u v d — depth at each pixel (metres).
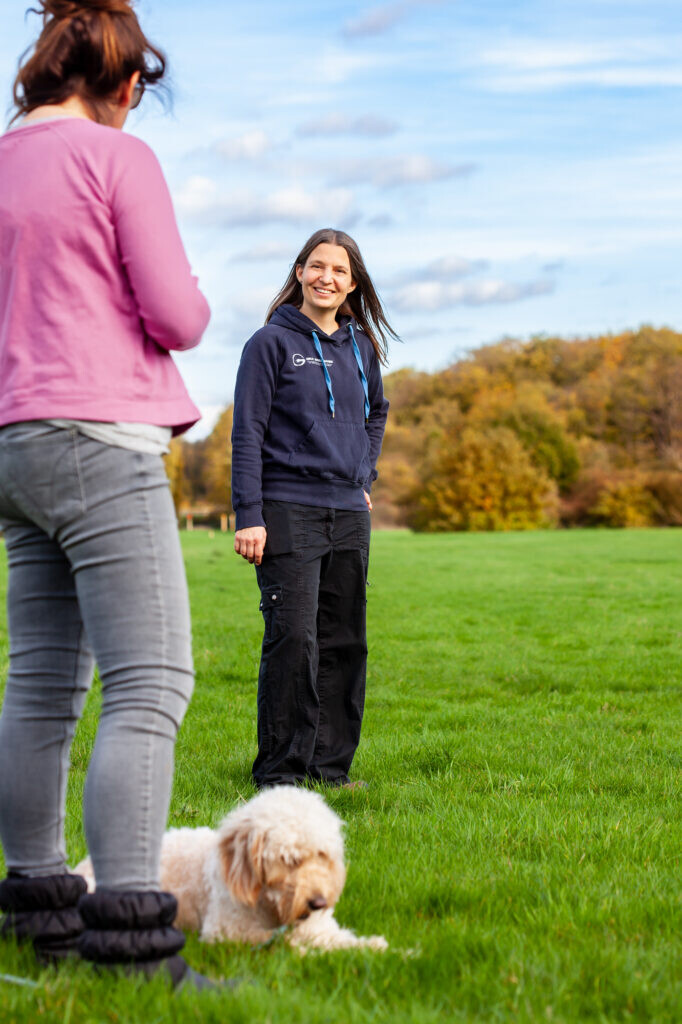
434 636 12.62
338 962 2.54
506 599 17.36
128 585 2.34
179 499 72.12
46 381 2.31
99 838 2.28
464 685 9.20
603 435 74.88
